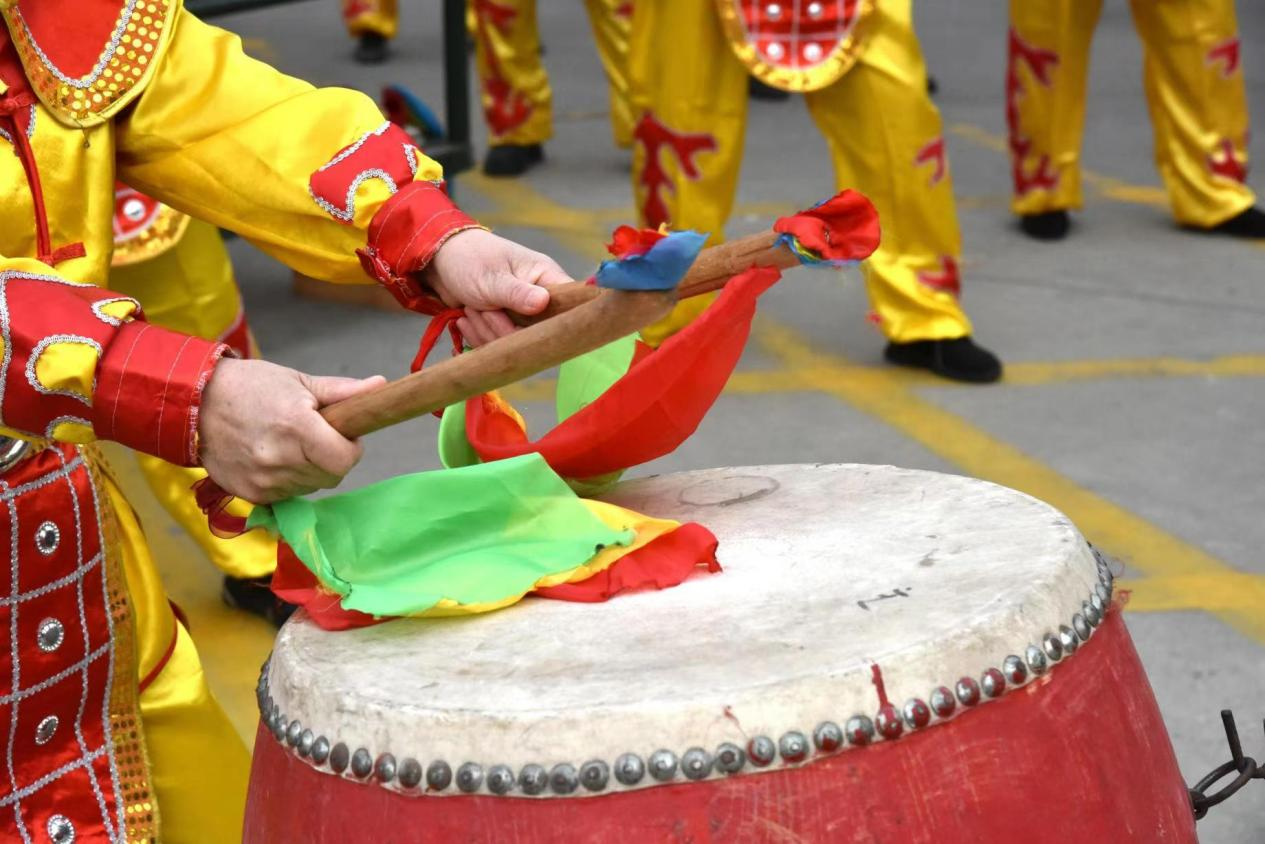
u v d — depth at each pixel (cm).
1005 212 524
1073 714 102
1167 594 270
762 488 135
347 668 106
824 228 104
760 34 342
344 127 137
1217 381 373
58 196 130
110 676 139
